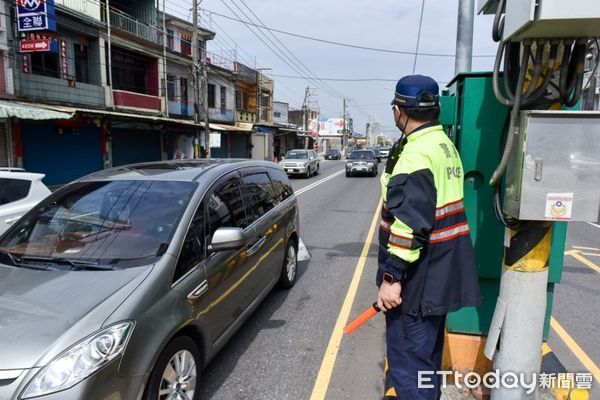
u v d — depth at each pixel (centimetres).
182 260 286
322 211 1165
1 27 1425
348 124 9462
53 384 198
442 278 216
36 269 273
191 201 321
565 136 198
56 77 1747
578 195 201
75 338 211
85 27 1827
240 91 3753
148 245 287
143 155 2234
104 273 262
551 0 173
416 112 217
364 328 417
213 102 3189
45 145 1642
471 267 224
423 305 218
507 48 220
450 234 217
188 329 285
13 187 559
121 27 2127
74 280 255
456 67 602
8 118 1480
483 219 284
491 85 273
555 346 385
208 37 3206
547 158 201
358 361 355
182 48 2947
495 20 225
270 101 4400
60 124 1694
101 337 216
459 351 301
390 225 223
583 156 198
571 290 536
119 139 2048
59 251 292
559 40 201
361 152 2527
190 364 276
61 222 321
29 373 198
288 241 518
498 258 285
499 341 242
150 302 247
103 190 346
